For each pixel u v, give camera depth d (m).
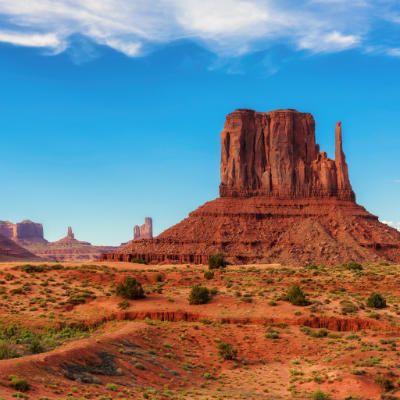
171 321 93.06
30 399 45.09
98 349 65.56
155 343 78.19
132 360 67.00
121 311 94.94
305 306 98.06
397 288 115.62
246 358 78.75
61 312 96.56
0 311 95.19
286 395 62.41
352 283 119.19
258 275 131.00
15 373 50.41
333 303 100.88
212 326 89.06
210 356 77.88
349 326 90.06
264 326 89.94
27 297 104.62
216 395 59.56
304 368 73.38
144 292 106.00
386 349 74.81
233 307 97.56
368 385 62.19
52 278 118.69
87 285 114.25
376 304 98.62
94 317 93.31
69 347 62.69
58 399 46.91
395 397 59.44
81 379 54.97
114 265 152.62
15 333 83.94
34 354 62.25
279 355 79.88
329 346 81.19
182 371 70.38
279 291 109.81
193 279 122.75
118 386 56.22
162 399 54.41
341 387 62.75
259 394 62.50
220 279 124.56
